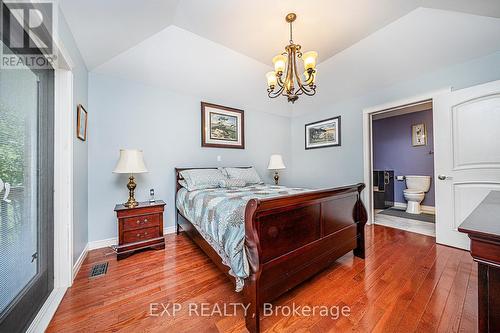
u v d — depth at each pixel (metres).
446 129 2.37
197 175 2.79
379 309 1.34
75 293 1.52
